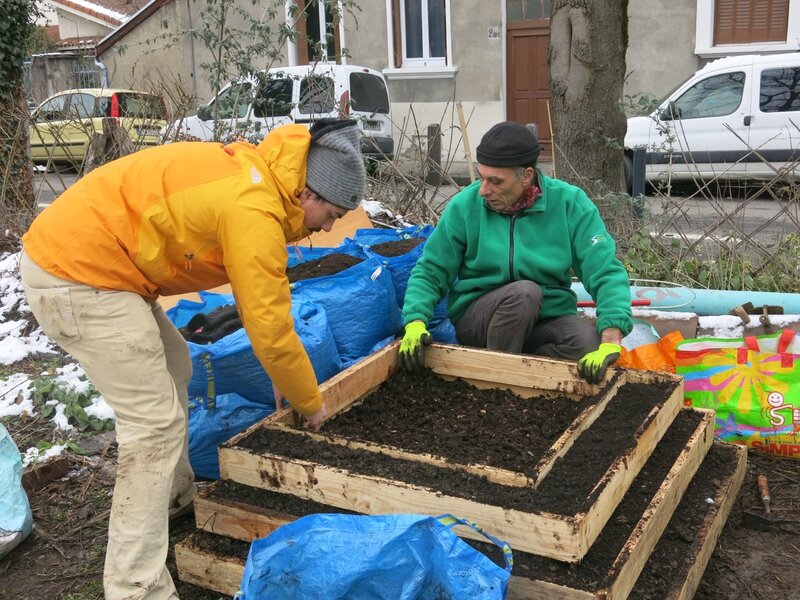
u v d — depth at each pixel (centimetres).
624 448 254
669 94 1110
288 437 270
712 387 340
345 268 445
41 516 310
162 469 233
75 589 268
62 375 434
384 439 295
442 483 238
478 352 337
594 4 640
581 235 350
